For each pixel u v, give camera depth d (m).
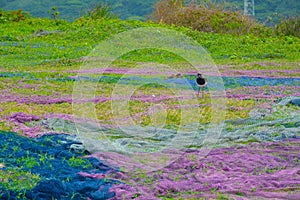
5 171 7.78
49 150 8.93
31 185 7.30
